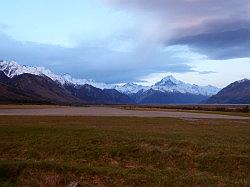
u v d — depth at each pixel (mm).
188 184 24672
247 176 28359
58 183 23891
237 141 40719
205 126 61188
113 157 32344
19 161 27359
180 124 64625
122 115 96750
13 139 37500
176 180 25297
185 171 28656
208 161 31000
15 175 25016
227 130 54188
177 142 36219
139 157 32250
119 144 35250
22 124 52906
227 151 33875
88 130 44094
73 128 46344
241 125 66062
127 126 56812
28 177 24766
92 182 24609
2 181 24172
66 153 33000
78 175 25453
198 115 104875
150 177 25750
